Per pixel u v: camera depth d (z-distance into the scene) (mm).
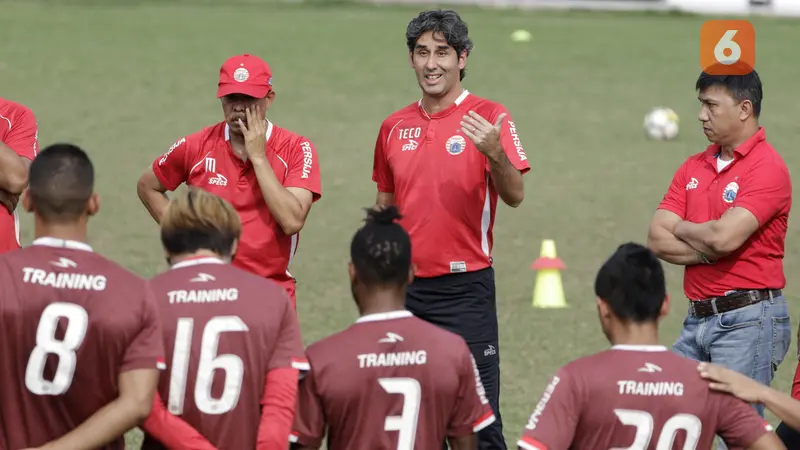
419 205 22562
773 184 21312
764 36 125938
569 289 40656
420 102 23391
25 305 15227
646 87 94562
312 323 35375
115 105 80062
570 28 133000
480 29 129375
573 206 54969
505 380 30172
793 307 37969
